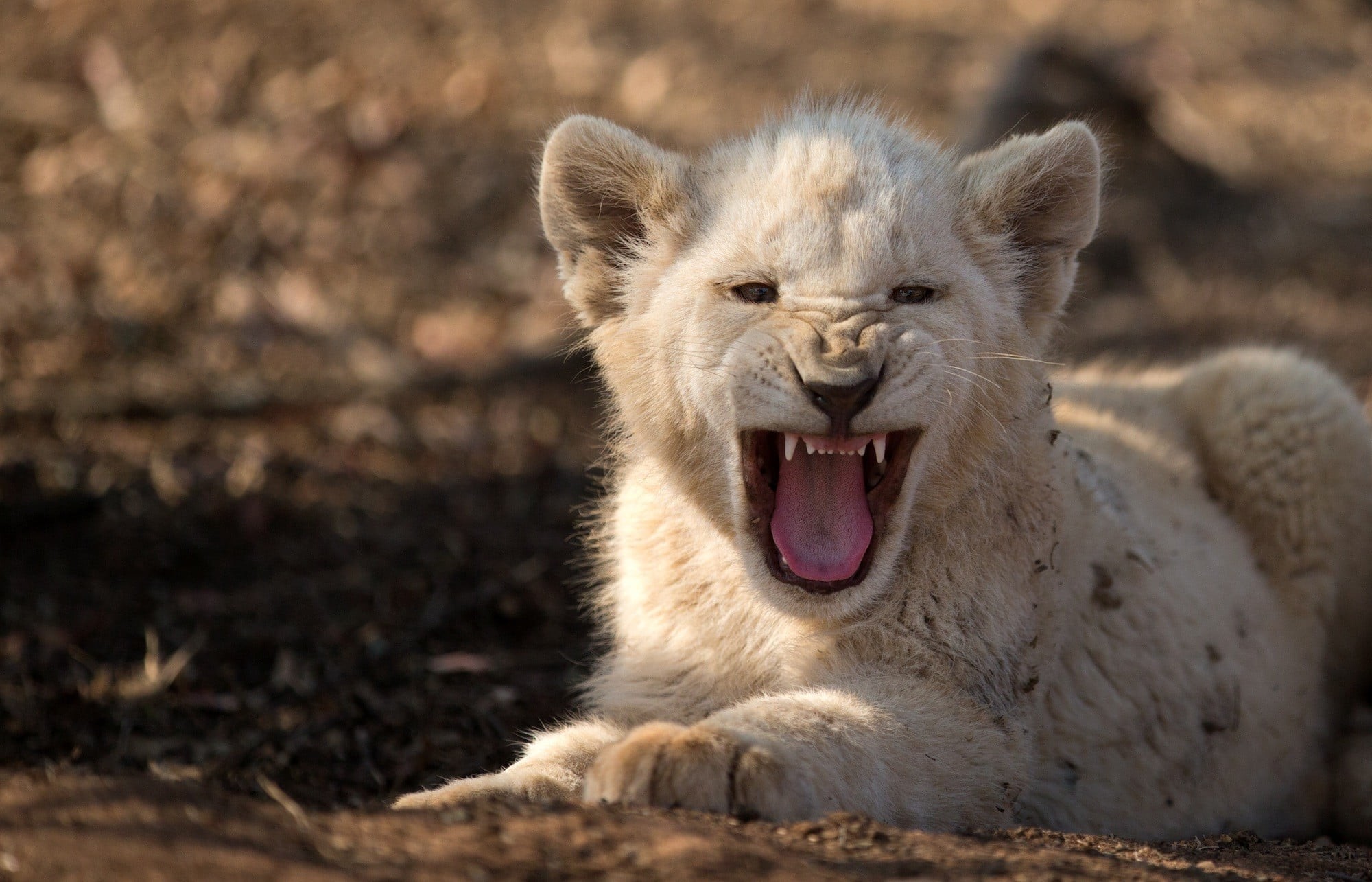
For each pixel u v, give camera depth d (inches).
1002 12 1196.5
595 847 240.8
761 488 348.8
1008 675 344.8
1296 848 345.4
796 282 334.6
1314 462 449.7
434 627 535.8
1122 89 968.9
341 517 631.2
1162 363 775.7
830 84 1021.2
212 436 687.7
